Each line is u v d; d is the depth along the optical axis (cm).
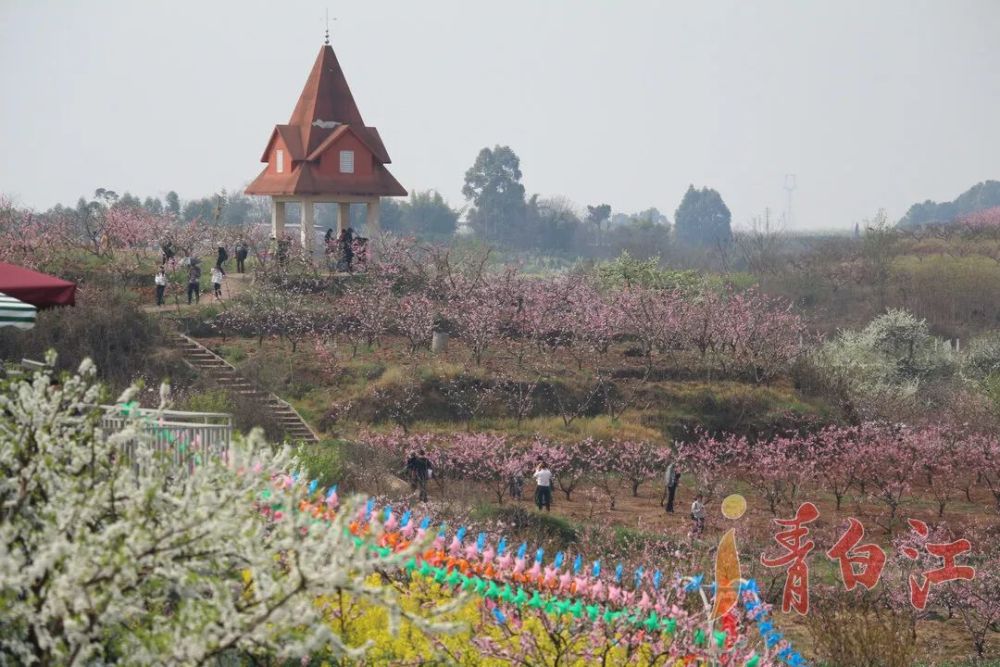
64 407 2136
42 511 1998
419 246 15475
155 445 3519
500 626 2898
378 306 12250
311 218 13850
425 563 3036
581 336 12700
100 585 1805
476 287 13388
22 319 3256
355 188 13962
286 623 1828
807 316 19075
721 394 11656
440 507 6656
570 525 7138
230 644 1889
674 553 5931
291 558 1986
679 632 3031
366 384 10675
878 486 9838
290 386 10475
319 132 14025
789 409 11619
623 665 2902
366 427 9900
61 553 1775
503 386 11094
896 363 14688
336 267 13500
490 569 3139
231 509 1909
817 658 5194
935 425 11619
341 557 1838
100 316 10075
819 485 10094
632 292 13450
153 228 14000
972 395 13025
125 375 9656
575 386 11381
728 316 12912
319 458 7069
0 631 1900
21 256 12031
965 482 10506
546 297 13125
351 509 1858
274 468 2080
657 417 11188
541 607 2859
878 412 12338
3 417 2089
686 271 16325
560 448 9994
